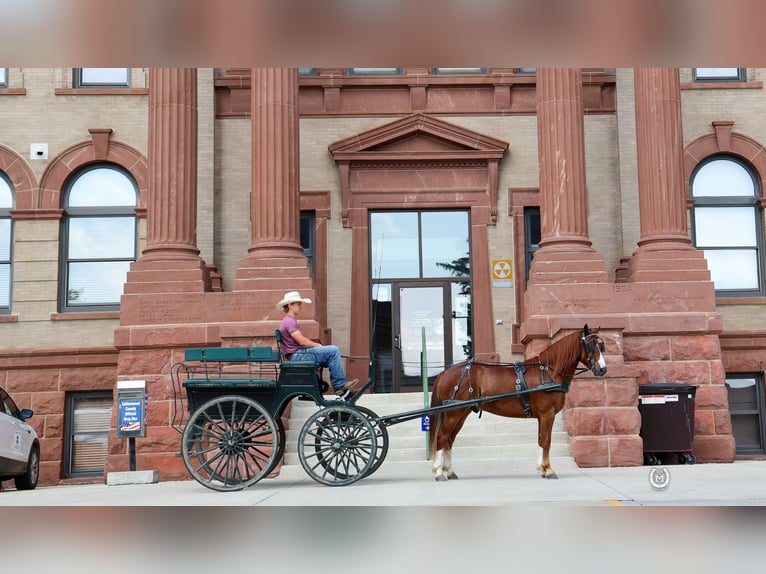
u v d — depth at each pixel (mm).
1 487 16422
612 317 16094
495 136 20969
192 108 17516
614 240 20656
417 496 9750
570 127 17281
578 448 15117
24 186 20344
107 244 20547
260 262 16641
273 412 11719
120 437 15203
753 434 19781
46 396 19500
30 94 20656
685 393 15656
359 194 20625
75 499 10977
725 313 20031
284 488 11789
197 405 11773
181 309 16344
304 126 20859
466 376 12289
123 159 20531
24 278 20094
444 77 21000
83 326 19922
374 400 16656
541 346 16281
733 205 20766
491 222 20578
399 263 20625
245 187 20641
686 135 20781
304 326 16062
